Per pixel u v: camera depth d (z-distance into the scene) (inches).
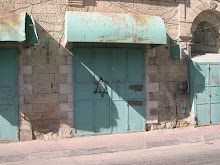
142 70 308.5
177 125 325.1
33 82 280.7
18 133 276.8
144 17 278.1
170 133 299.6
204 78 326.3
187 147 254.8
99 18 260.2
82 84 291.7
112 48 299.0
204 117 328.8
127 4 306.2
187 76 328.8
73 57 289.1
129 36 259.8
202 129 313.7
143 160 215.3
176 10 323.9
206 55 344.5
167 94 319.9
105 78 297.7
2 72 272.1
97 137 288.7
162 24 273.1
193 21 339.6
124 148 252.7
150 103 313.0
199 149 245.0
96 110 295.9
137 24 265.3
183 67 327.3
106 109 298.7
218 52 361.4
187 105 329.4
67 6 288.7
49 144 265.1
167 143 267.0
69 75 289.7
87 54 292.7
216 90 333.1
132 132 306.5
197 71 323.0
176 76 323.9
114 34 256.2
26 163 217.8
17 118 276.1
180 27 322.7
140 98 308.8
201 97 325.7
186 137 281.0
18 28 236.7
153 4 315.3
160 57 316.5
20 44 260.1
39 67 282.0
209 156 219.6
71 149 246.4
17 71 274.7
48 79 284.7
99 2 297.1
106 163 210.2
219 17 354.6
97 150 245.9
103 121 297.9
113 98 300.5
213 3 338.3
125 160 217.3
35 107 281.3
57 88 287.0
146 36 264.5
